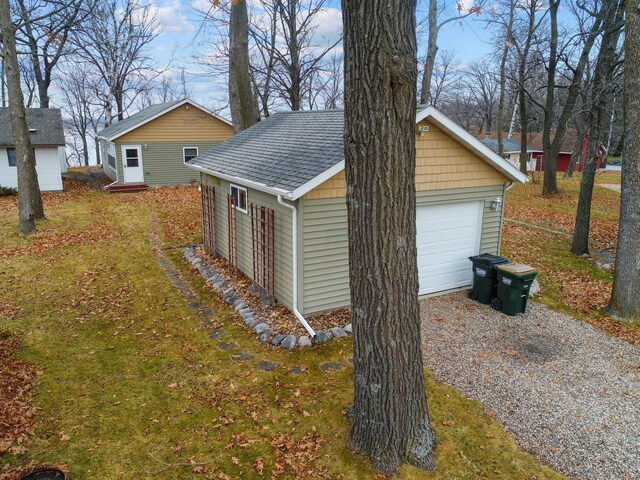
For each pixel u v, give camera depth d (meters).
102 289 9.66
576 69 19.69
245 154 10.47
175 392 6.02
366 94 3.89
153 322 8.16
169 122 23.89
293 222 7.54
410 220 4.23
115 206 18.72
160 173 24.25
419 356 4.60
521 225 16.12
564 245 13.34
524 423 5.39
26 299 9.02
